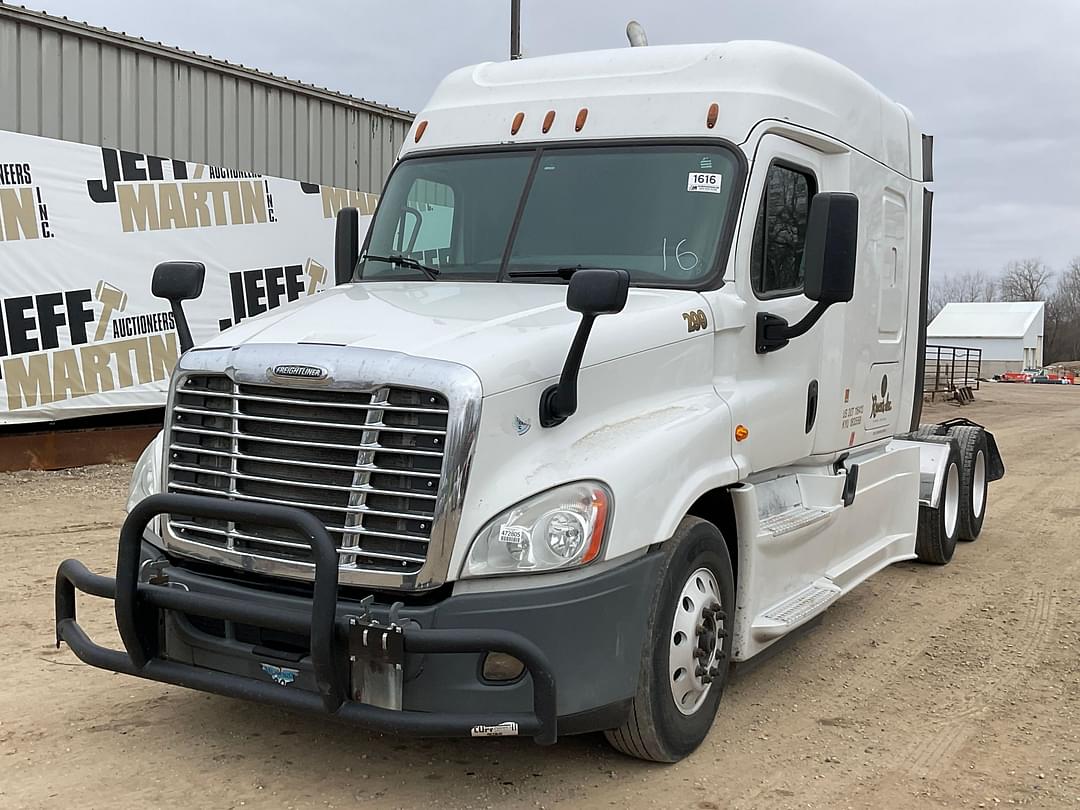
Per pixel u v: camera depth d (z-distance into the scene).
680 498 4.20
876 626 6.79
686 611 4.38
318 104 15.94
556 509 3.80
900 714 5.18
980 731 4.97
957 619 6.98
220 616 3.85
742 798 4.16
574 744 4.64
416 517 3.70
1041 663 6.04
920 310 7.68
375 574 3.72
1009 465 15.67
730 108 5.12
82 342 11.64
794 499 5.87
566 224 5.15
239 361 4.03
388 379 3.74
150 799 3.98
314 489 3.87
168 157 13.73
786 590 5.45
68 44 12.54
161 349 12.41
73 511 9.54
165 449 4.23
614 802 4.09
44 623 6.16
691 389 4.68
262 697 3.86
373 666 3.72
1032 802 4.20
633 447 4.09
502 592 3.73
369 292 4.93
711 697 4.64
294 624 3.69
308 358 3.88
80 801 3.94
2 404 10.98
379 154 17.22
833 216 4.75
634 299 4.66
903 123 7.14
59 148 11.41
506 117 5.60
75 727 4.66
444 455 3.67
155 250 12.34
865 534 6.78
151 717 4.80
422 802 4.04
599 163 5.24
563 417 3.96
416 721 3.62
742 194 4.98
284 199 13.88
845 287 4.75
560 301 4.58
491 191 5.38
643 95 5.32
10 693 5.05
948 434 9.29
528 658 3.62
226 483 4.07
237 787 4.11
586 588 3.82
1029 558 8.97
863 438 6.58
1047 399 39.00
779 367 5.34
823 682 5.65
